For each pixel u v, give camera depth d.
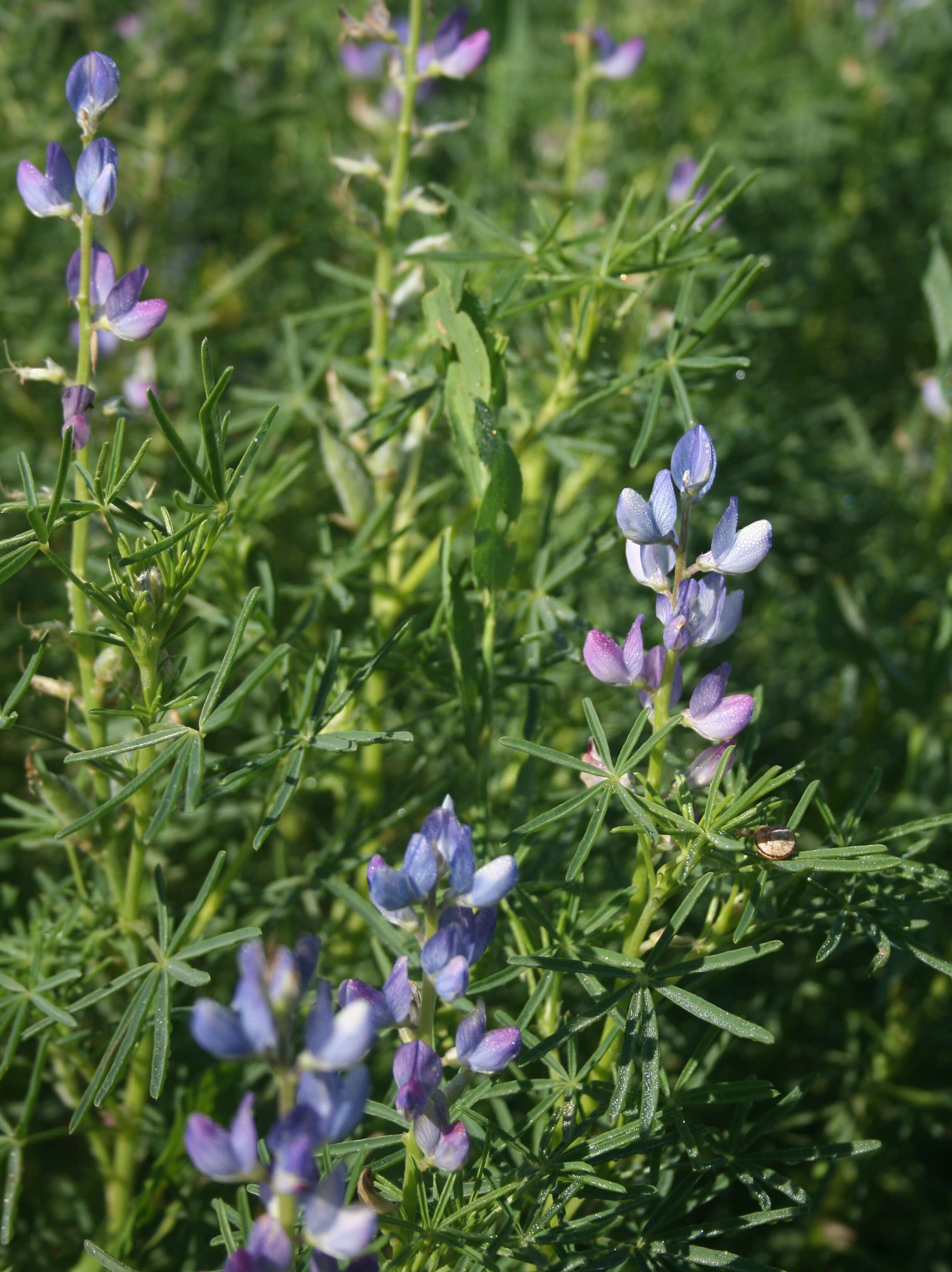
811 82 1.01
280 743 0.48
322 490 0.69
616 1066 0.44
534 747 0.42
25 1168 0.53
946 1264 0.57
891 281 0.97
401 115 0.56
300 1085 0.34
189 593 0.54
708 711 0.41
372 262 0.87
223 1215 0.41
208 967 0.57
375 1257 0.37
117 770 0.45
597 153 0.94
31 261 0.82
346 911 0.54
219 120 0.85
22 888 0.61
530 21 1.15
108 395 0.74
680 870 0.42
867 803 0.45
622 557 0.67
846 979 0.59
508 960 0.46
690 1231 0.42
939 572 0.70
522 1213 0.43
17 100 0.80
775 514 0.74
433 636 0.50
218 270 0.88
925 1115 0.57
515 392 0.59
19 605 0.44
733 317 0.73
